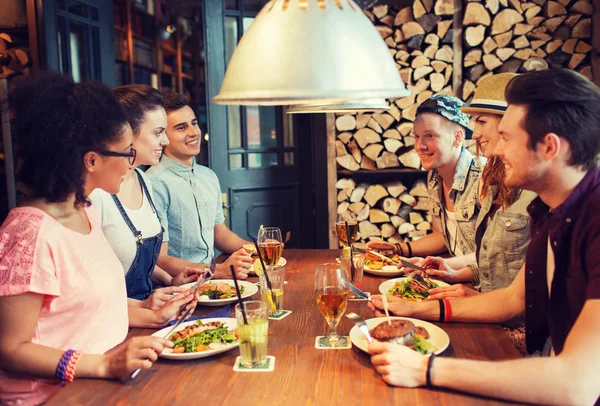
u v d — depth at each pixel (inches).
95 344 69.8
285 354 65.9
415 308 76.7
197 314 81.1
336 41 51.5
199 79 288.7
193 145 120.5
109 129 67.9
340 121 178.5
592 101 58.8
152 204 101.3
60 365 61.6
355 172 182.4
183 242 120.9
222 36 179.3
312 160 198.4
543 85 59.5
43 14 155.6
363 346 64.7
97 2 176.9
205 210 123.1
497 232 89.6
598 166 61.4
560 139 59.5
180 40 284.5
